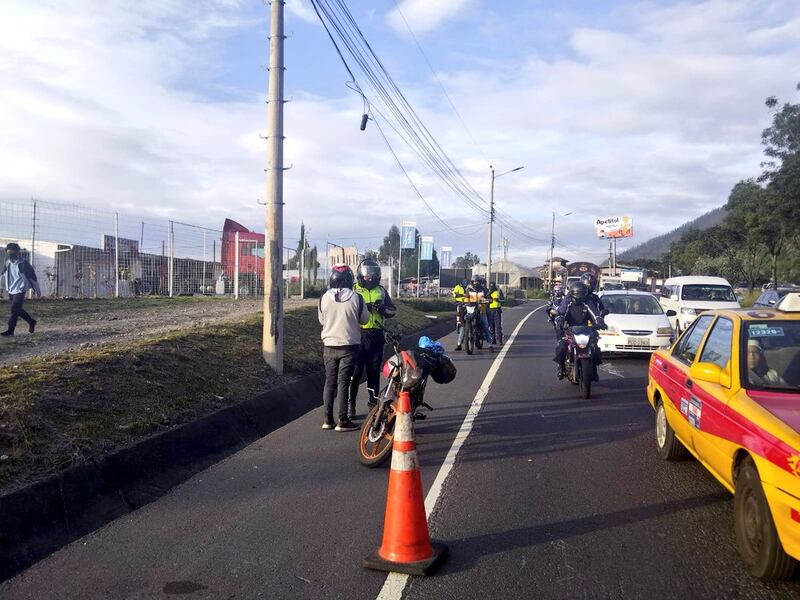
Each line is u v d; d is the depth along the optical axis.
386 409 6.61
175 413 7.33
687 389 5.77
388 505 4.49
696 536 4.87
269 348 10.46
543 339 20.69
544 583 4.14
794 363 4.98
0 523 4.50
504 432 8.09
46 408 6.31
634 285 55.81
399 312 22.86
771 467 3.92
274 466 6.74
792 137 30.98
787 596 3.95
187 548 4.70
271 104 10.41
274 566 4.40
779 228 35.72
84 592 4.04
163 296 20.94
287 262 26.66
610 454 7.10
